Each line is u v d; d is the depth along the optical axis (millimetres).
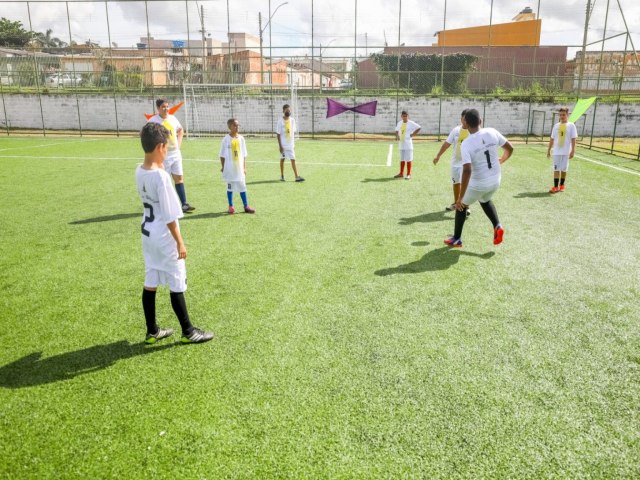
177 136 6859
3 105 22297
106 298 4008
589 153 14414
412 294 4055
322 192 8594
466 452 2232
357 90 22750
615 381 2812
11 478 2076
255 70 23594
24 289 4195
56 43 31547
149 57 22000
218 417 2480
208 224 6398
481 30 26078
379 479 2068
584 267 4738
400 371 2898
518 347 3189
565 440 2318
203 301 3920
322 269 4668
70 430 2387
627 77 21906
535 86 21703
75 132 21812
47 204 7523
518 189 8938
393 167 11789
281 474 2098
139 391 2711
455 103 20906
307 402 2598
